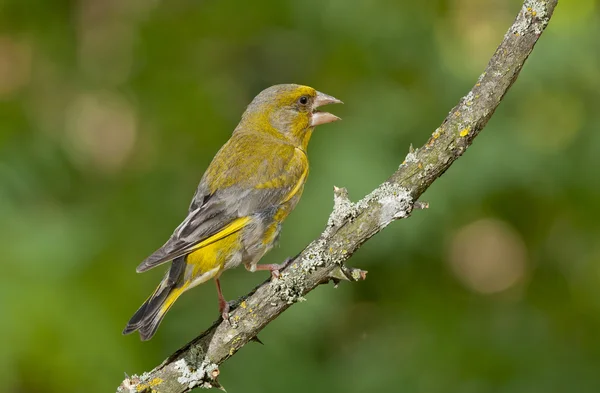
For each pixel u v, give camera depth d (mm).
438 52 13508
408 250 12922
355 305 13055
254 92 13898
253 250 8750
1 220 11500
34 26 13484
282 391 11875
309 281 6992
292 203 9195
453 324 12641
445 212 12672
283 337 12211
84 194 12953
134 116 13656
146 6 13969
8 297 10523
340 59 13555
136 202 12648
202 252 8312
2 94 13203
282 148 9359
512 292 13641
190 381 6984
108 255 11586
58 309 10594
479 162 12789
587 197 13008
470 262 13906
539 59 13211
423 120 13148
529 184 12867
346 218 6898
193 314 12000
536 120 13406
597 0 13602
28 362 10328
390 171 12594
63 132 13344
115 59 13836
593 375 11836
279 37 13875
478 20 13945
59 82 13617
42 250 11203
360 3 13430
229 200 8742
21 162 12391
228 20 13711
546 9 6484
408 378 12008
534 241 13766
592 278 13539
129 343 10828
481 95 6645
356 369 12305
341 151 12703
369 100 13250
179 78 13531
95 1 13836
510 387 11766
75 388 10484
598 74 13250
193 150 13273
